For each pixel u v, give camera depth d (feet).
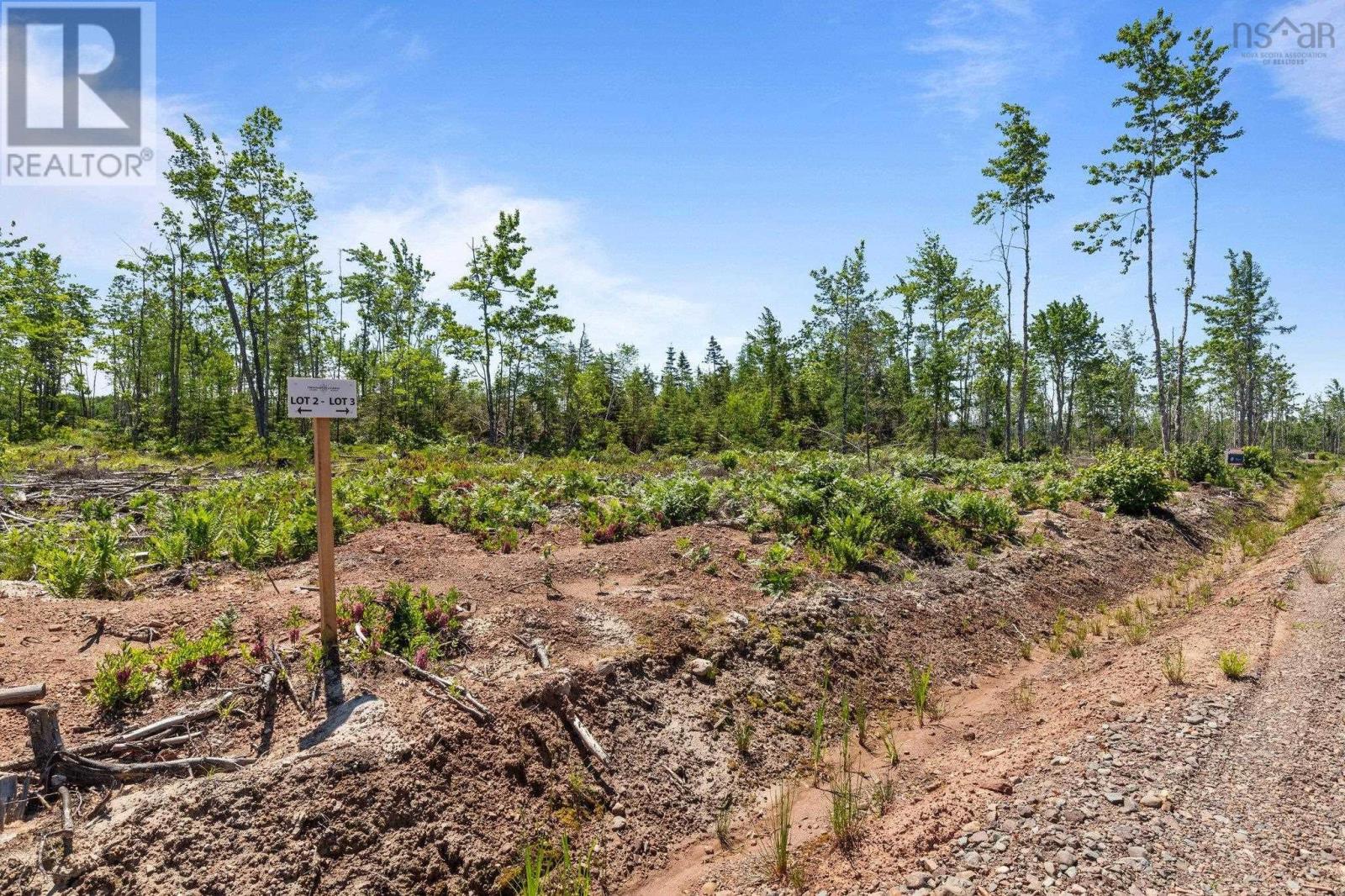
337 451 76.79
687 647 22.13
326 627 17.70
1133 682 21.83
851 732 21.39
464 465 56.90
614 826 15.94
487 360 100.68
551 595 24.50
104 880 11.35
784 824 15.03
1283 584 30.76
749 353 166.30
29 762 13.14
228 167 91.04
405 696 16.70
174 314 114.83
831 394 140.77
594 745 17.35
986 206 104.17
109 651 17.30
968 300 112.98
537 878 13.73
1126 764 16.06
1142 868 12.28
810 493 37.65
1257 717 18.01
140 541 29.43
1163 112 85.92
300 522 28.50
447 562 27.53
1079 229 92.12
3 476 46.98
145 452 84.64
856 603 27.68
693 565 29.12
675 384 210.38
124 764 13.53
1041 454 107.55
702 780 17.99
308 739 14.90
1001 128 99.86
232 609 19.70
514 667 18.97
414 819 13.92
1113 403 179.01
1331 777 14.94
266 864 12.22
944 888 12.50
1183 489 68.90
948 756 19.94
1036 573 35.86
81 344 123.95
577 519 36.40
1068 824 13.84
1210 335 142.92
